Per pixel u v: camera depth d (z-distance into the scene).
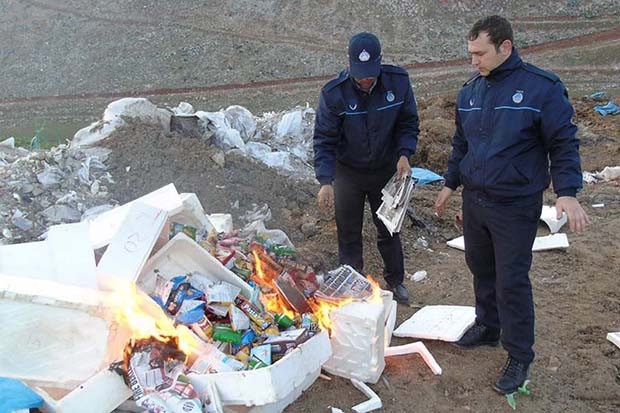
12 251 3.70
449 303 4.92
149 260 3.64
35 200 5.71
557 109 3.34
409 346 4.11
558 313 4.74
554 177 3.38
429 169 9.82
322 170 4.43
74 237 3.72
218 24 36.19
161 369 3.23
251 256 4.29
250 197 6.29
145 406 3.02
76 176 6.04
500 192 3.51
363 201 4.76
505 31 3.36
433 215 6.75
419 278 5.38
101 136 6.67
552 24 33.22
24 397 2.93
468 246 3.93
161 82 31.50
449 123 11.09
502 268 3.60
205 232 4.29
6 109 28.88
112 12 37.75
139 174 6.17
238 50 33.56
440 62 31.25
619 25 32.31
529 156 3.49
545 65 28.70
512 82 3.43
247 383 3.14
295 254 4.73
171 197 4.17
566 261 5.66
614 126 11.89
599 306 4.83
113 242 3.46
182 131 7.37
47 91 31.56
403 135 4.53
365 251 5.71
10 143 8.19
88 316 3.24
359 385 3.76
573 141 3.35
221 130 7.71
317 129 4.50
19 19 37.72
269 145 8.65
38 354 3.25
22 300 3.19
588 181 8.60
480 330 4.20
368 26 35.03
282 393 3.19
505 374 3.78
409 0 36.31
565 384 3.91
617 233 6.26
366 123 4.38
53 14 37.84
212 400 3.12
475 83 3.65
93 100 29.92
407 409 3.65
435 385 3.85
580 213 3.27
